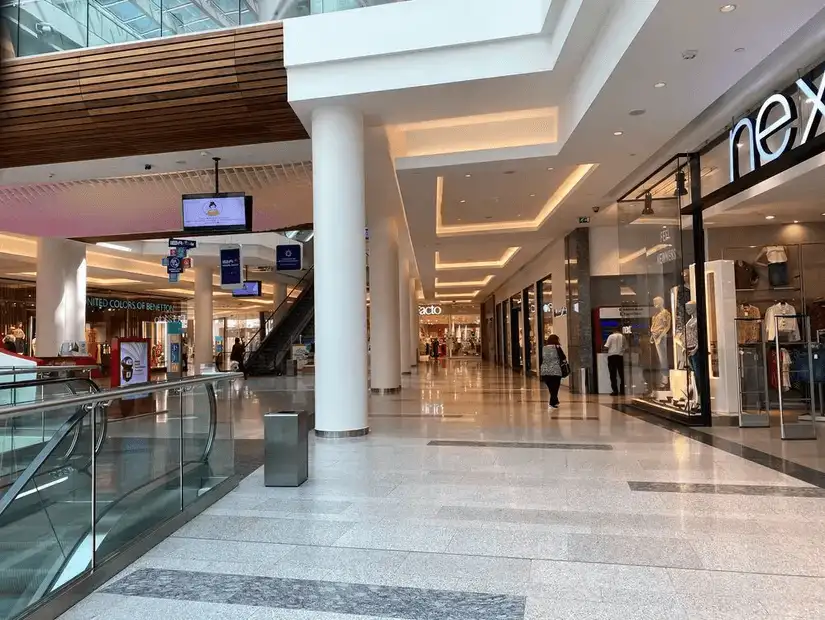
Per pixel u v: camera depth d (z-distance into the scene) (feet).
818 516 13.61
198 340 77.20
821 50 19.33
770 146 21.50
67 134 26.21
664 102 21.12
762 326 27.30
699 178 27.81
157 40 23.81
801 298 33.83
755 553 11.36
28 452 11.00
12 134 26.07
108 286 83.05
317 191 24.17
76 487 10.58
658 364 31.17
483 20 21.83
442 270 73.00
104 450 11.33
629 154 26.94
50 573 10.30
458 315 145.69
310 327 86.02
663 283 29.89
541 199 38.78
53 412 10.52
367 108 24.21
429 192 33.37
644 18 16.14
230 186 36.40
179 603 9.59
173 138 26.96
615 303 43.80
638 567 10.78
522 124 28.96
